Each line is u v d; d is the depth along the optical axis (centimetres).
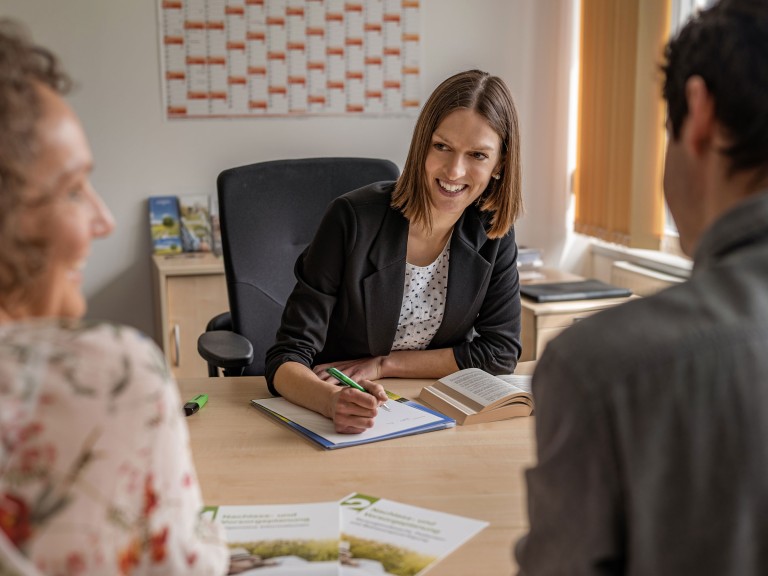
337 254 179
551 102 362
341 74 347
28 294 64
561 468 65
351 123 352
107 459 60
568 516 65
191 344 313
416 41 350
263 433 148
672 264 315
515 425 153
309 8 340
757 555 62
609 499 63
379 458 138
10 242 60
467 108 168
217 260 321
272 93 344
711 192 71
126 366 62
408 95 353
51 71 66
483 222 186
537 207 369
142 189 341
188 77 337
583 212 354
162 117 338
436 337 191
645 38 297
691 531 62
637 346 63
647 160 303
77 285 69
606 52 328
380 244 179
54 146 61
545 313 276
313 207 230
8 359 59
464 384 166
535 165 366
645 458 61
